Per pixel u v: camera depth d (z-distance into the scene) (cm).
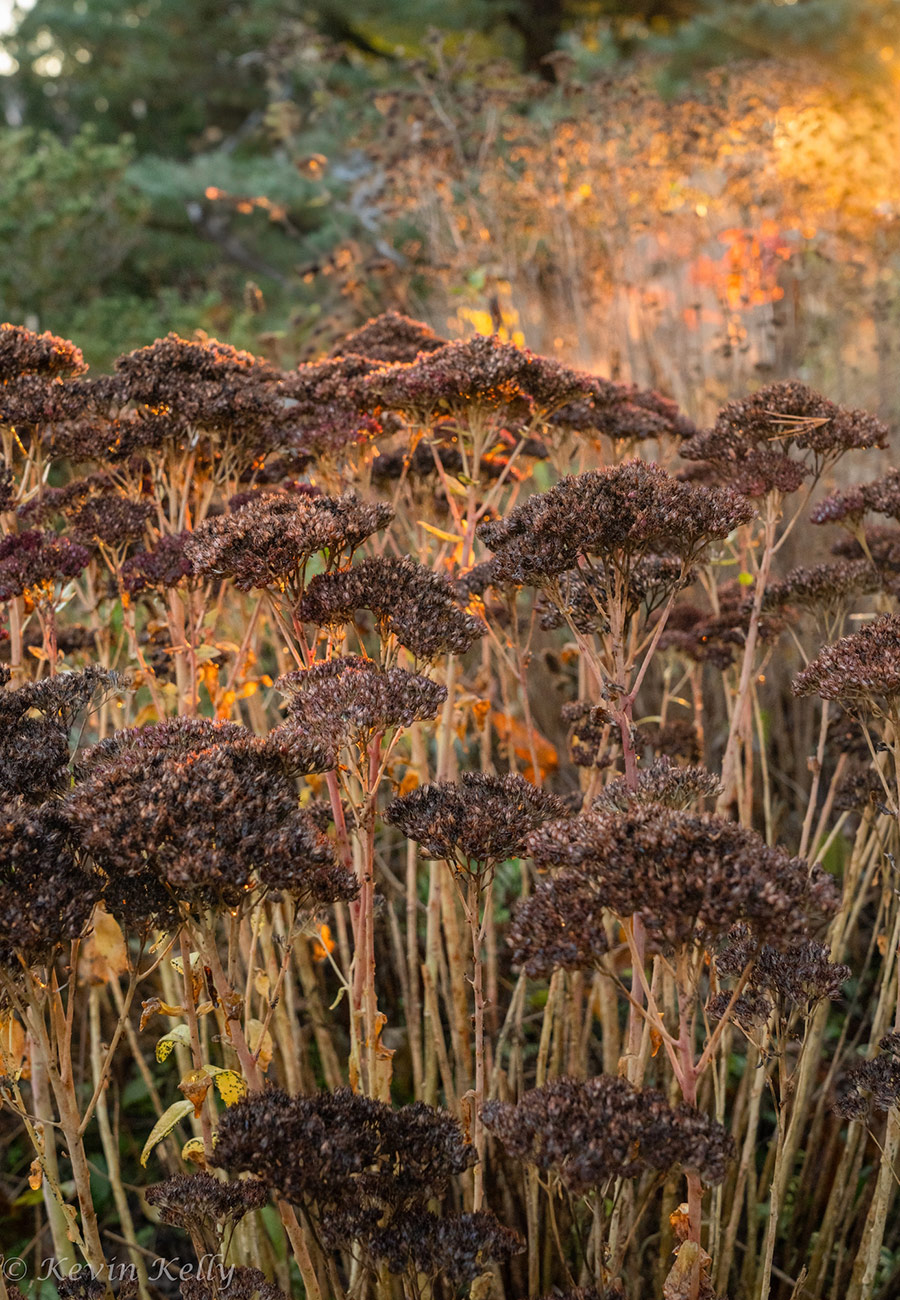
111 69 2069
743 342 634
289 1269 360
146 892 238
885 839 370
